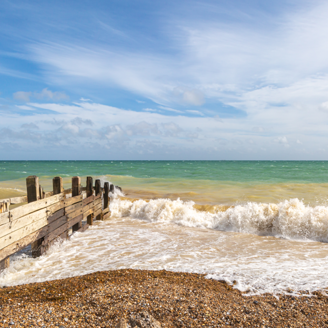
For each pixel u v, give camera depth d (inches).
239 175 1360.7
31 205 212.5
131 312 135.0
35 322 126.3
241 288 165.8
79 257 237.8
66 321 127.9
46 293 161.5
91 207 358.6
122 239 299.0
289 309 140.1
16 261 223.5
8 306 144.0
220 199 567.5
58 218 262.7
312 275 187.5
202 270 199.2
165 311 136.6
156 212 408.8
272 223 332.8
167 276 186.2
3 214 177.9
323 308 140.2
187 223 374.9
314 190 684.1
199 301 147.2
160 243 284.2
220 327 123.6
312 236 306.7
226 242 289.4
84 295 155.2
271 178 1147.3
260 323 127.1
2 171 1727.4
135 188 767.7
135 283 172.6
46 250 240.4
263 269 201.5
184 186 817.5
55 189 269.7
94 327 123.0
